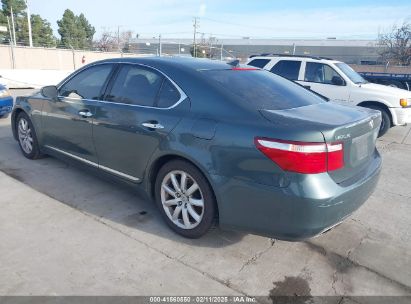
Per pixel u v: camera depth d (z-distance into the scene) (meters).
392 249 3.27
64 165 4.90
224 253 3.05
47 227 3.30
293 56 8.82
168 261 2.90
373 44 59.22
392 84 14.45
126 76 3.69
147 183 3.44
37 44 55.91
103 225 3.39
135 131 3.38
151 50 75.62
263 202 2.63
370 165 3.14
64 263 2.79
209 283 2.67
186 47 74.19
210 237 3.28
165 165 3.23
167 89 3.29
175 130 3.06
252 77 3.55
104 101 3.78
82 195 4.00
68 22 62.50
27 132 5.02
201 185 2.97
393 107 7.85
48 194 3.99
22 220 3.39
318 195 2.48
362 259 3.09
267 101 3.06
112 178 3.83
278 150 2.51
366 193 2.96
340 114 3.00
